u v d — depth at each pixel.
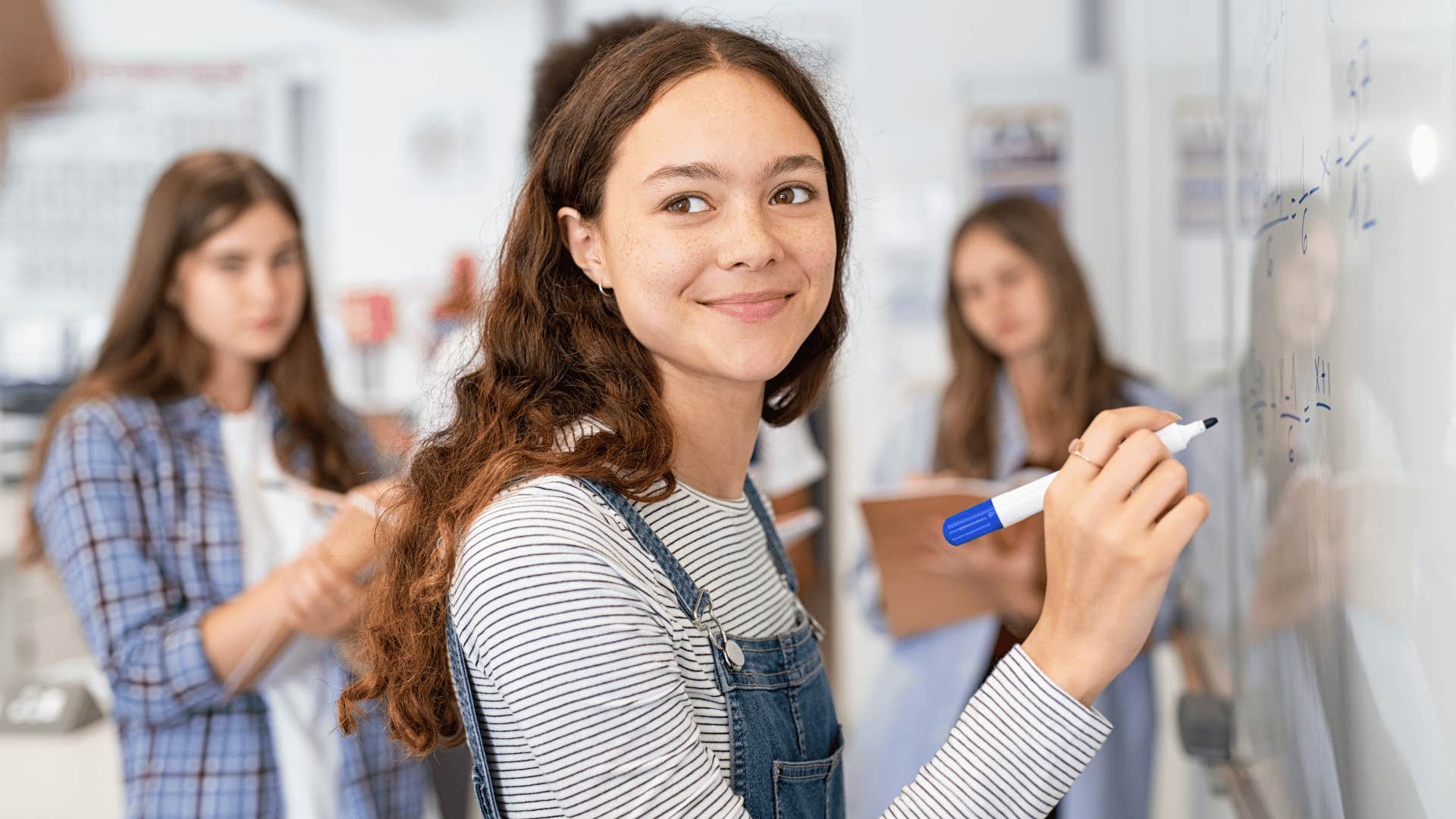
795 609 0.91
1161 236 2.16
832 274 0.79
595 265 0.81
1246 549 1.04
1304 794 0.80
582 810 0.65
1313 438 0.71
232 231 1.56
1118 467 0.66
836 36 4.26
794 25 4.25
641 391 0.79
